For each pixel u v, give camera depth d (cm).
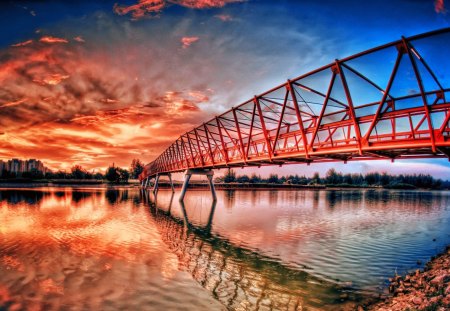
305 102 2475
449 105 1502
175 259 1881
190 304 1223
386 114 1819
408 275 1558
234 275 1606
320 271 1691
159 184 17438
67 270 1603
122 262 1770
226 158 3669
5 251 1975
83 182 17325
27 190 9650
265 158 2797
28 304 1186
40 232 2634
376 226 3328
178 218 3841
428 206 6159
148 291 1346
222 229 3077
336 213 4609
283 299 1291
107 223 3189
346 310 1180
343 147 2031
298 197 9000
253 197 8788
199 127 4725
